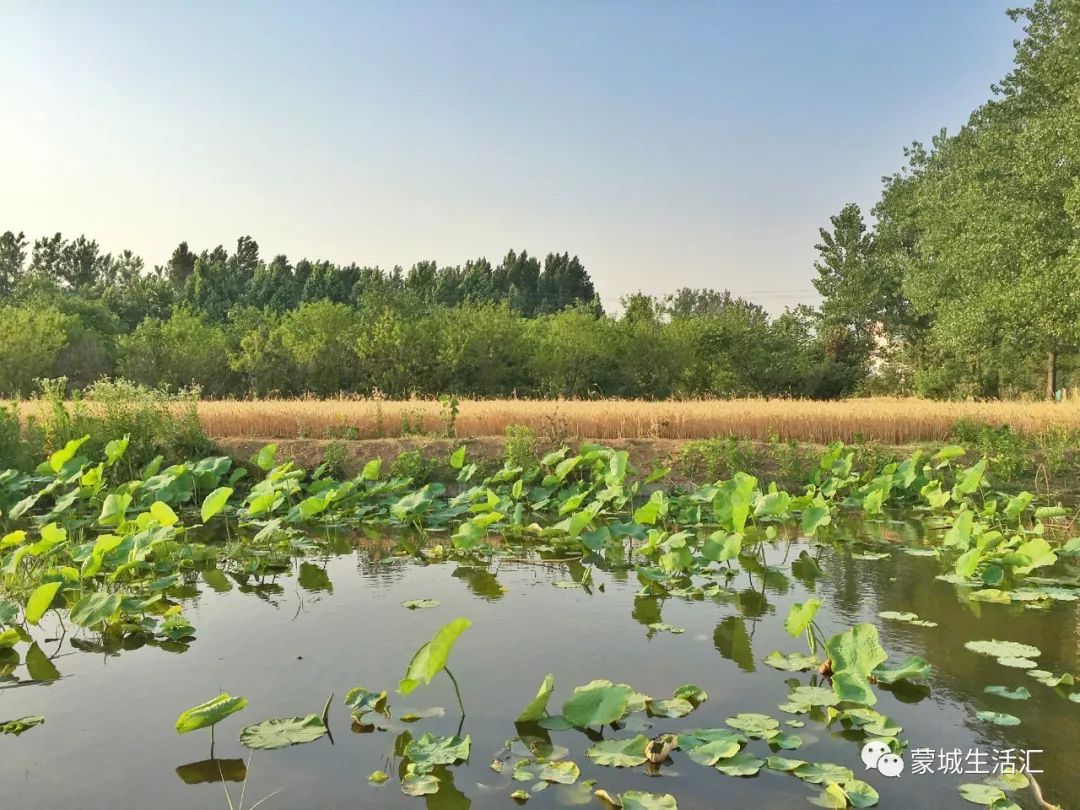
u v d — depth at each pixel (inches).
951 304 1066.1
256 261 3373.5
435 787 165.0
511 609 292.4
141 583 324.5
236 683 223.1
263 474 567.8
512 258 3508.9
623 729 192.7
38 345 1282.0
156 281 2620.6
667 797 157.2
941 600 300.4
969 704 206.7
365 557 382.6
